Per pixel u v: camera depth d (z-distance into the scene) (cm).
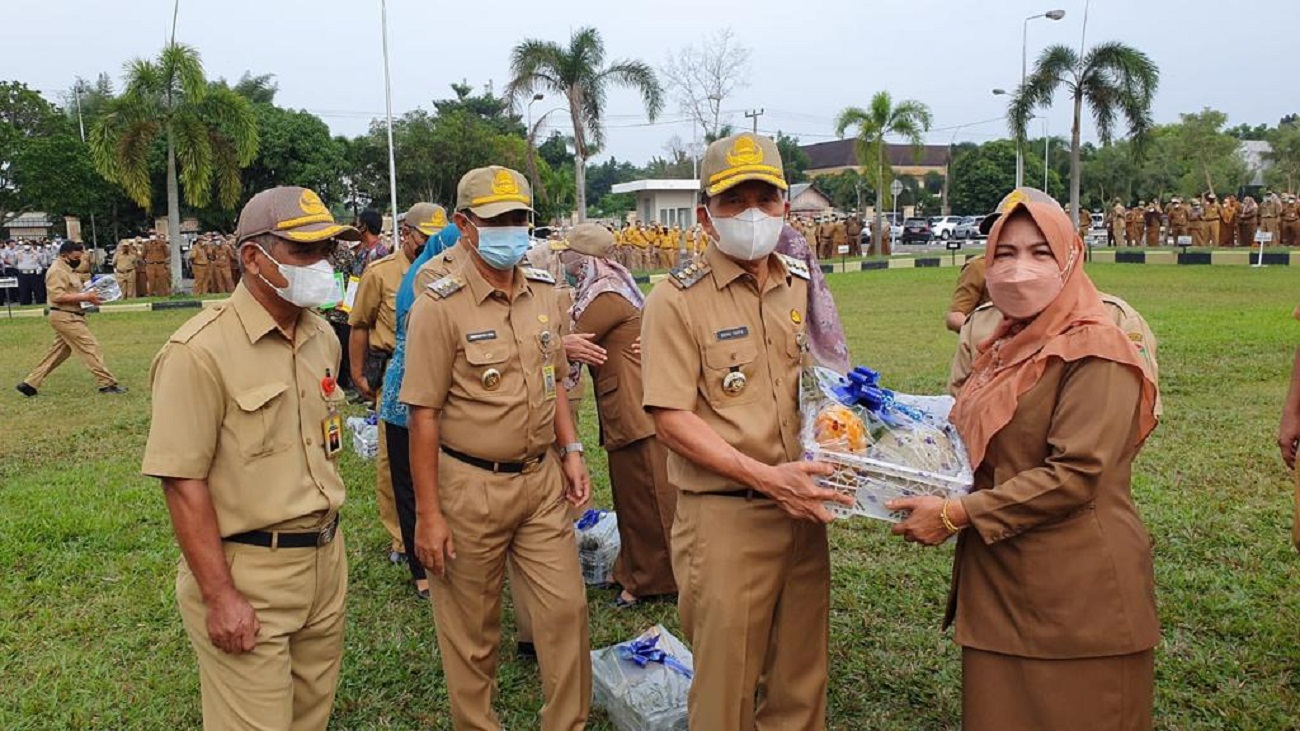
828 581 287
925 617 416
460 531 307
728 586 263
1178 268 2286
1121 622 233
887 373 945
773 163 254
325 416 264
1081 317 232
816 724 287
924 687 360
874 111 3344
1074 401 226
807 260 299
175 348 237
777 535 266
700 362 262
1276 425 689
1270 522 498
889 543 502
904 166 8219
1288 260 2302
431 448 302
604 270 434
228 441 244
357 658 397
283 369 253
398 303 411
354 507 600
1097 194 6078
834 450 240
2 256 2633
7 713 359
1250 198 2842
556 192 4581
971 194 5972
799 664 284
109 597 464
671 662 356
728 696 267
